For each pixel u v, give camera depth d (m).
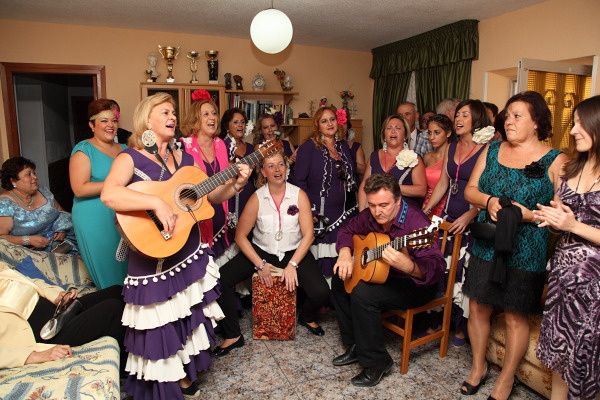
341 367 2.35
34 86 5.79
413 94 5.23
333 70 5.82
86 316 1.85
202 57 5.19
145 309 1.72
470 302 2.10
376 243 2.10
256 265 2.57
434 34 4.69
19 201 2.77
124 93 4.95
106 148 2.39
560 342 1.64
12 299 1.74
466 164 2.48
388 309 2.22
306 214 2.64
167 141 1.82
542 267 1.85
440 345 2.46
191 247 1.83
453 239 2.46
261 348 2.56
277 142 2.14
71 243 2.81
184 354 1.84
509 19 3.96
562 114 3.54
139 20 4.45
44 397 1.41
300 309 3.10
